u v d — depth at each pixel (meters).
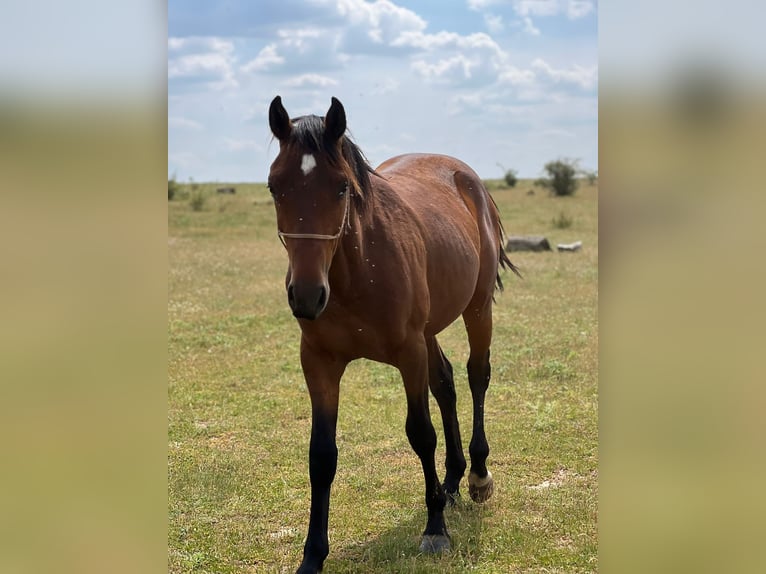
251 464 5.24
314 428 3.75
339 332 3.69
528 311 10.00
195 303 10.78
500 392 6.70
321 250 3.15
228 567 3.85
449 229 4.41
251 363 7.84
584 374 7.12
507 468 5.12
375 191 3.87
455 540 4.05
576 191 35.50
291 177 3.16
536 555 3.87
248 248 17.45
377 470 5.08
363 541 4.11
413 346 3.82
